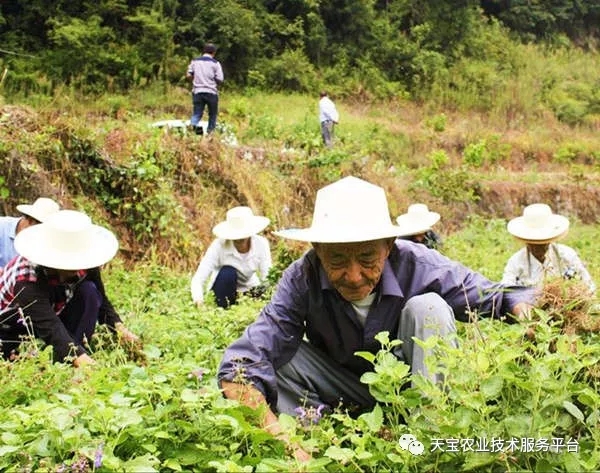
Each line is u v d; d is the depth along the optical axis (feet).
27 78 59.72
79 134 28.96
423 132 74.38
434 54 93.50
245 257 21.06
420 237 22.57
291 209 38.19
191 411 8.19
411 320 9.25
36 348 11.39
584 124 94.17
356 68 88.22
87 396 8.51
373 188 9.16
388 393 8.25
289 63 79.97
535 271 17.29
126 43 69.87
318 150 41.55
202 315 15.99
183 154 33.71
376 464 7.74
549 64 105.60
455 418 7.23
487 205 55.16
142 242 29.45
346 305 9.50
